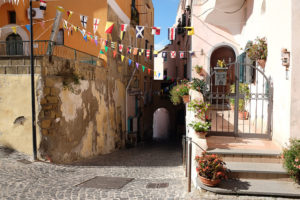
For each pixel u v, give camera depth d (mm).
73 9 10680
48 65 7129
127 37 14586
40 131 7031
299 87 4910
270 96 6070
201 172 4445
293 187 4371
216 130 6488
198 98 6215
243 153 5117
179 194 4449
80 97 8617
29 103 7207
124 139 14039
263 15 7055
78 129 8469
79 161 8172
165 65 26438
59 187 5020
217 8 9461
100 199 4328
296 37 4891
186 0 15203
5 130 7422
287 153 4555
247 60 8000
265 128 6695
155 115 27734
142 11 18312
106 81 11148
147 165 7926
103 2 10695
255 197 4180
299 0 4867
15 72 7285
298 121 4941
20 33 10586
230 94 6574
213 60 10984
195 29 10359
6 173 5738
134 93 15273
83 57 10648
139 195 4504
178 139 20016
